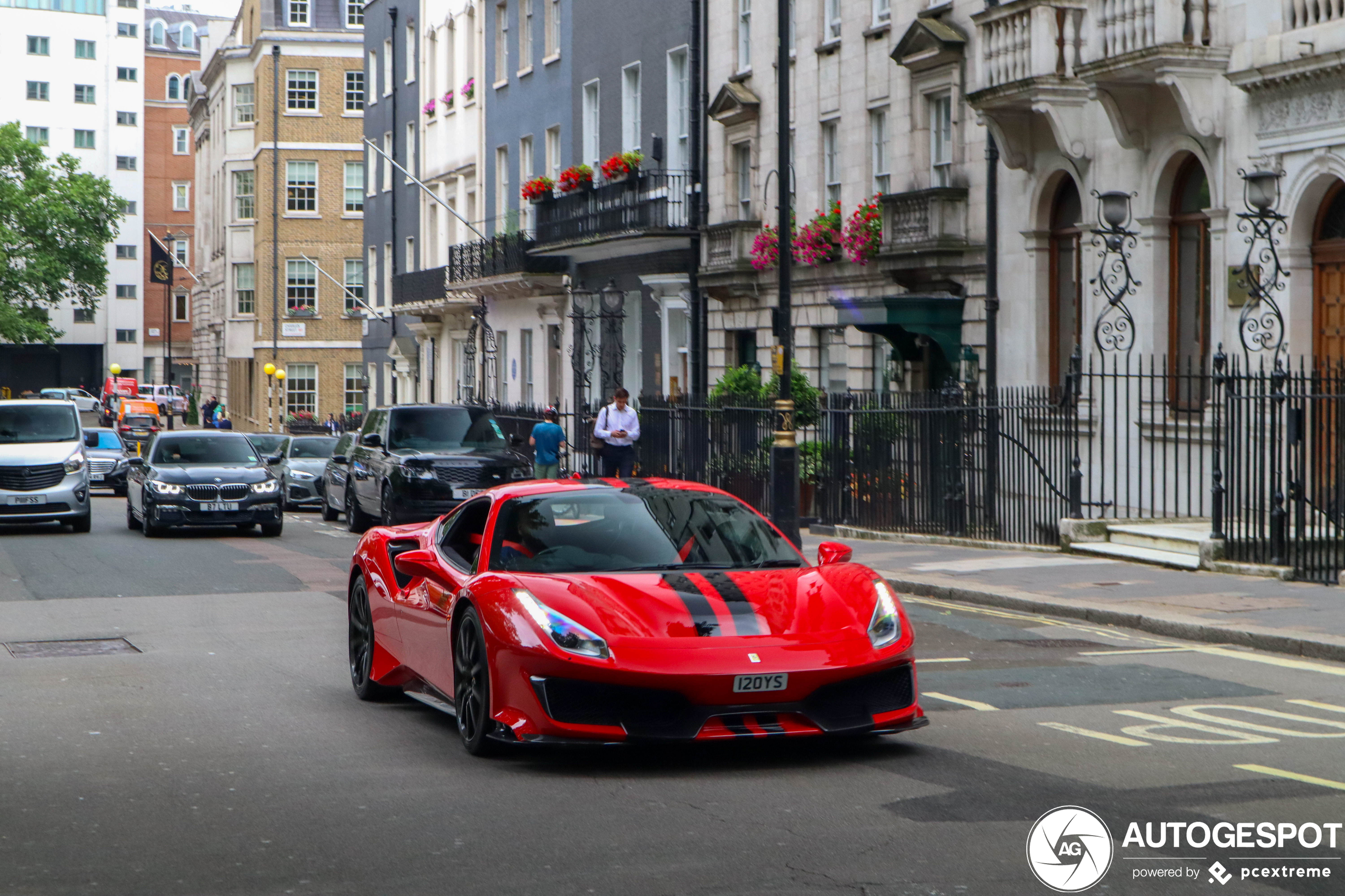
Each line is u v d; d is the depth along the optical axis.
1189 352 19.41
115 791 7.22
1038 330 22.02
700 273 31.36
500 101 44.72
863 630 7.52
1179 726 8.41
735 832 6.21
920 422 20.62
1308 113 17.00
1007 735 8.20
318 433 62.22
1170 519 17.59
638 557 8.21
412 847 6.07
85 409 70.06
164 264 79.31
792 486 19.06
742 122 30.53
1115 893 5.33
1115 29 18.97
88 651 12.27
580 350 35.00
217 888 5.56
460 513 9.13
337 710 9.44
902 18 25.23
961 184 23.78
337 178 71.50
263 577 18.00
